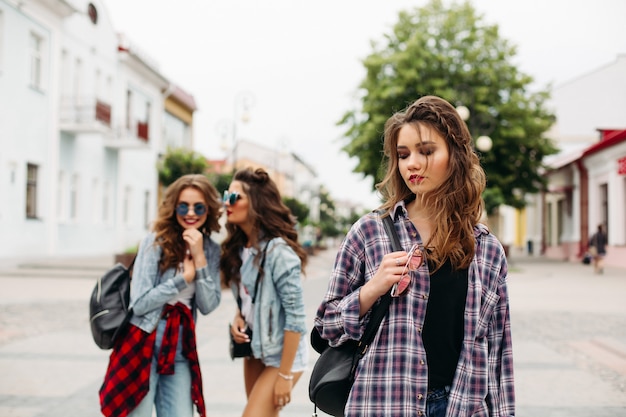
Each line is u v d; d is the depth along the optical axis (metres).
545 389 5.87
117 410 3.02
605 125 32.03
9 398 5.32
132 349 3.07
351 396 2.05
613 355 7.52
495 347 2.13
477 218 2.16
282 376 3.31
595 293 15.43
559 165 33.72
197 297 3.22
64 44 25.16
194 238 3.20
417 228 2.16
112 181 30.45
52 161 24.11
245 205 3.39
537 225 42.97
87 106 25.50
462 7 31.14
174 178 28.41
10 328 8.95
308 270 27.14
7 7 20.83
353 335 2.04
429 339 2.06
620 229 26.31
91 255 27.81
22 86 21.91
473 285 2.07
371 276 2.11
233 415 4.96
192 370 3.20
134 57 31.89
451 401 2.02
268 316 3.35
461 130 2.13
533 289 16.56
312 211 81.75
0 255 20.55
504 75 30.73
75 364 6.67
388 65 30.08
